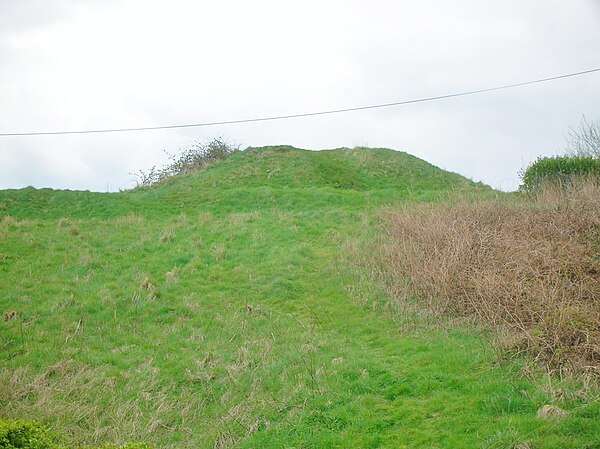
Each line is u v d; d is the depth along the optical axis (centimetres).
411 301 1357
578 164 2245
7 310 1434
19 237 2014
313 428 881
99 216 2491
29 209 2577
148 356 1226
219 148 3581
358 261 1659
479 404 852
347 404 930
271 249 1845
